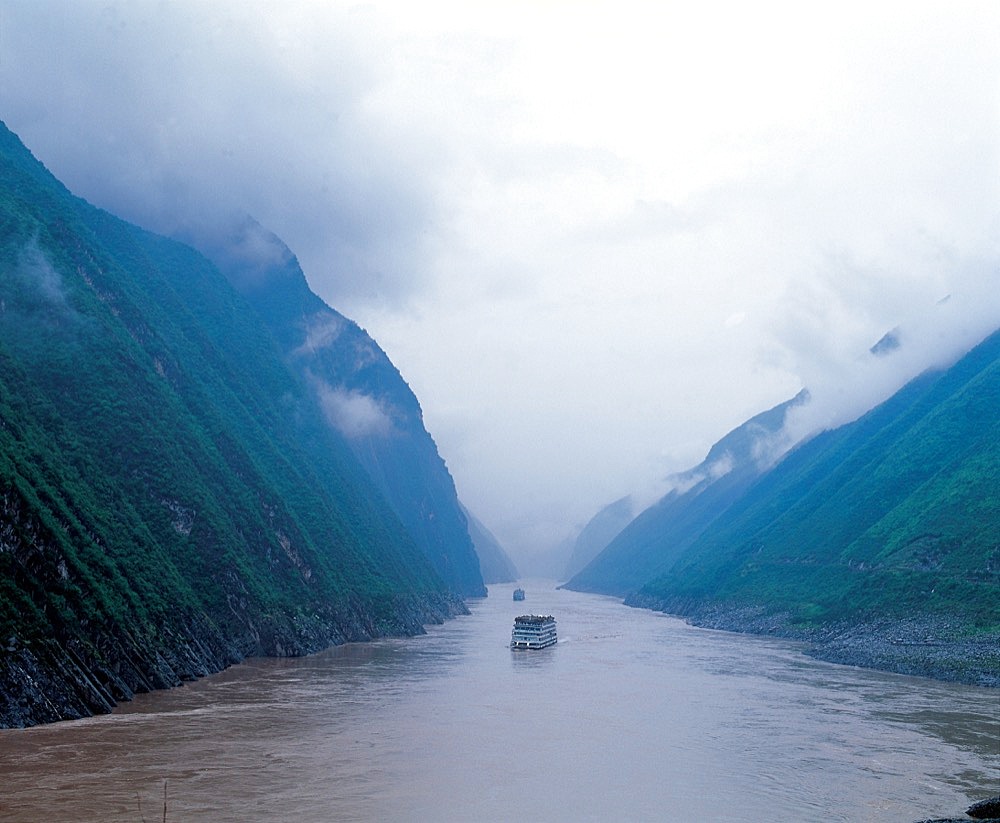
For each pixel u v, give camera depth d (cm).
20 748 6825
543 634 16000
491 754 7362
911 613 15100
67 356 13575
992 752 7544
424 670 12625
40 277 14362
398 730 8206
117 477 12738
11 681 7550
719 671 12769
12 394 11456
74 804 5541
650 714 9244
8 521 8612
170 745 7206
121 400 13700
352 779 6469
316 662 13262
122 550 11131
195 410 16475
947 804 6062
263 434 19288
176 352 18438
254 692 10131
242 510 15100
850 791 6366
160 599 11131
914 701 10088
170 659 10481
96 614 9150
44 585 8738
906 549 17438
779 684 11431
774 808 5962
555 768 6938
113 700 8675
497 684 11306
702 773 6838
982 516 16725
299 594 15350
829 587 19200
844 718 9050
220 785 6162
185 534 13188
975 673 11619
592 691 10788
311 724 8362
